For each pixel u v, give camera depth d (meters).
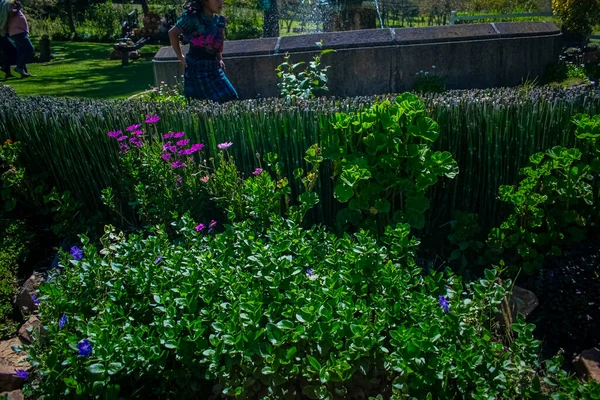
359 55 7.01
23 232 4.22
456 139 3.73
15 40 12.36
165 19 19.36
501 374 2.33
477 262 3.50
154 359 2.44
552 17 10.98
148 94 6.66
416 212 3.48
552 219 3.31
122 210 4.38
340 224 3.65
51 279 3.30
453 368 2.33
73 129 4.28
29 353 2.57
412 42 7.08
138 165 4.04
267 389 2.51
